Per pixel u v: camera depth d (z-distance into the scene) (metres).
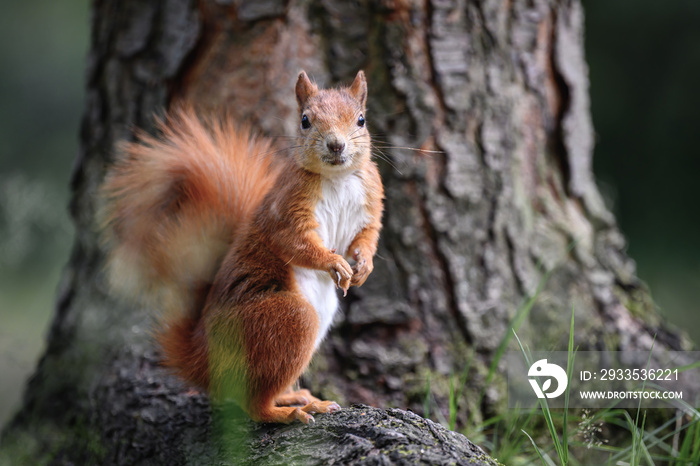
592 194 9.42
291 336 5.73
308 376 7.69
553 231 8.84
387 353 7.86
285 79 8.05
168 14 8.43
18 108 20.31
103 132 8.95
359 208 6.42
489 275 8.29
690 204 16.16
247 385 5.77
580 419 7.27
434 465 4.57
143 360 7.54
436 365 7.91
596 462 7.65
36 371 8.95
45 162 19.95
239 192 6.73
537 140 8.96
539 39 8.86
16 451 8.12
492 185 8.38
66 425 8.12
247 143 7.15
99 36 8.96
